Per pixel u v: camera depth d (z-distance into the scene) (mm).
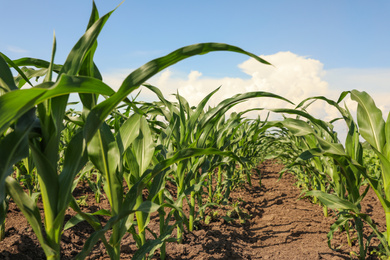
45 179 1010
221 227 3242
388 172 1916
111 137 1429
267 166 9258
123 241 2543
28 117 901
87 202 3760
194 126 2537
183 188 2455
